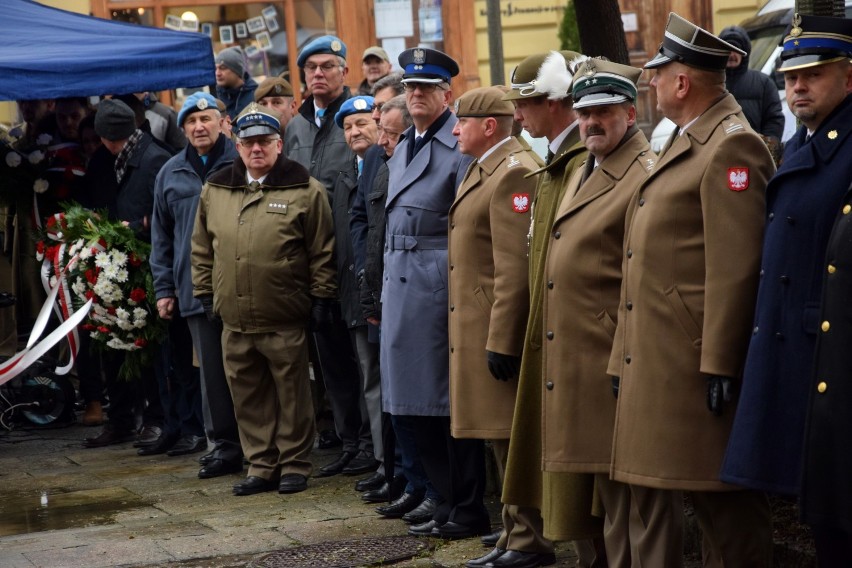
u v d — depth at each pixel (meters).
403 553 5.77
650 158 4.73
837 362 3.76
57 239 8.78
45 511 7.14
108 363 9.05
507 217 5.42
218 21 15.80
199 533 6.34
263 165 7.30
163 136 10.47
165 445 8.70
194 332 7.92
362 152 7.21
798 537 5.01
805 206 3.95
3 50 9.38
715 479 4.29
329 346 7.57
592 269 4.75
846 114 3.96
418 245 6.03
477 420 5.59
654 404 4.36
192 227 7.95
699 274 4.32
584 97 4.72
